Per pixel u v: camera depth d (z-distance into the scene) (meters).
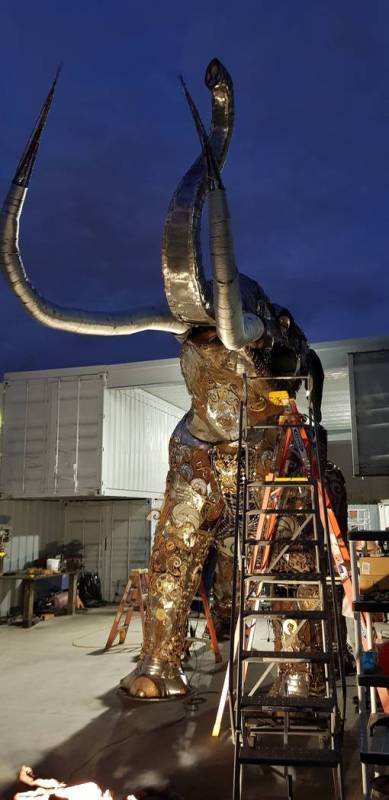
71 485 11.77
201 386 5.41
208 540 6.17
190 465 6.04
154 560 6.21
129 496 12.91
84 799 3.72
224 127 4.69
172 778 4.15
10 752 4.62
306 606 5.37
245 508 4.42
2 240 3.75
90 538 14.21
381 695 4.17
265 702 3.79
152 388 12.85
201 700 5.91
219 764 4.39
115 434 12.20
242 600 4.02
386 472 9.23
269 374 5.29
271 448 5.66
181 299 4.24
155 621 6.13
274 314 5.56
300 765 3.56
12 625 11.11
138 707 5.76
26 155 3.62
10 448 12.23
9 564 12.38
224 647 9.03
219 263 3.63
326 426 15.47
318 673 5.30
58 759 4.49
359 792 3.94
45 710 5.71
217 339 5.07
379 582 3.76
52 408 12.12
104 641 9.40
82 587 13.75
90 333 4.73
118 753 4.60
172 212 4.07
